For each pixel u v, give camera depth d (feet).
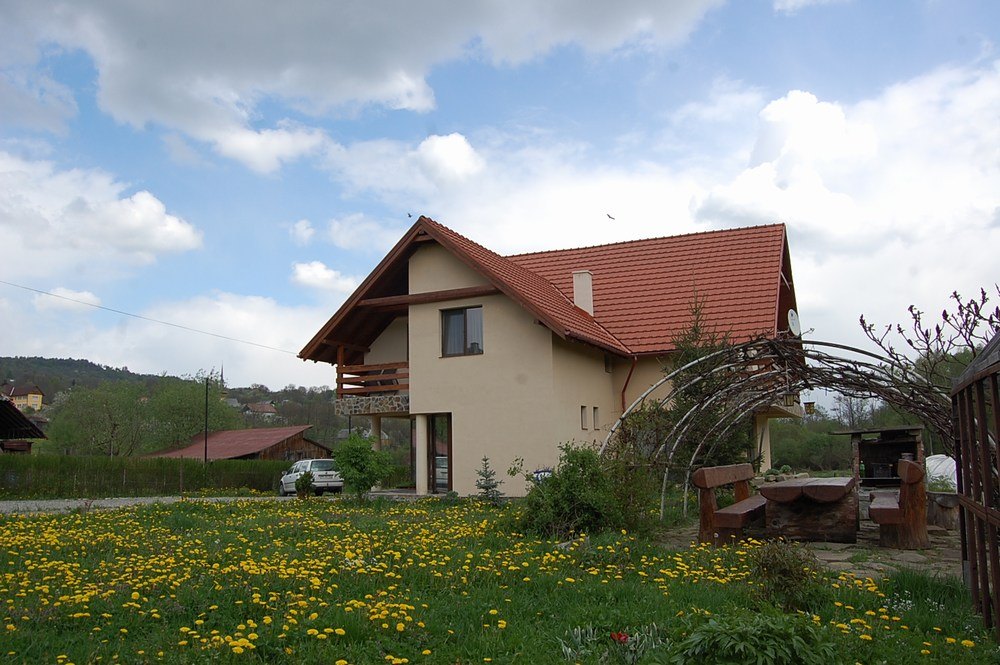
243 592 23.79
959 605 22.56
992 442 26.37
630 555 31.01
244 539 37.14
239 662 17.67
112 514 53.16
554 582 25.88
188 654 17.99
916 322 37.04
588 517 37.11
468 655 18.61
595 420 76.89
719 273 87.66
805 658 15.98
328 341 78.95
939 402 37.93
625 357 79.77
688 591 24.45
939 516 44.24
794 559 22.97
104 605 22.45
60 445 178.29
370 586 25.38
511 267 82.53
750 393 50.31
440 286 73.61
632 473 40.86
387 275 76.07
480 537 36.63
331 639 19.38
